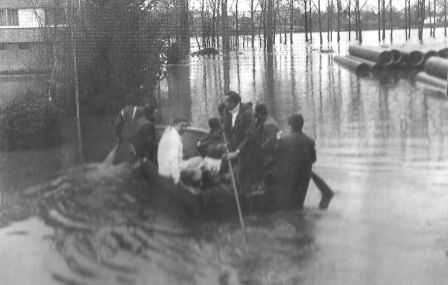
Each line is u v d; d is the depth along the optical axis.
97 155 6.94
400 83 8.54
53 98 9.31
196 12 10.66
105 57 9.74
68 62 9.70
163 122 7.38
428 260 4.23
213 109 7.95
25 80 11.50
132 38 9.98
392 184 5.50
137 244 4.66
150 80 9.83
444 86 7.91
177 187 5.50
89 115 9.06
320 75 10.17
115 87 9.49
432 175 5.59
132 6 10.14
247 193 5.41
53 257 4.49
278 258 4.35
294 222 4.94
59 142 7.84
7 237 4.89
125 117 7.03
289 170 5.68
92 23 10.02
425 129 6.59
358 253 4.36
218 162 5.64
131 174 6.13
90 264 4.33
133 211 5.21
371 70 9.84
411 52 9.70
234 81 9.86
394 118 6.94
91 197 5.62
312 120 7.27
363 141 6.42
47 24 10.62
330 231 4.75
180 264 4.29
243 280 4.08
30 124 8.00
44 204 5.68
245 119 5.80
